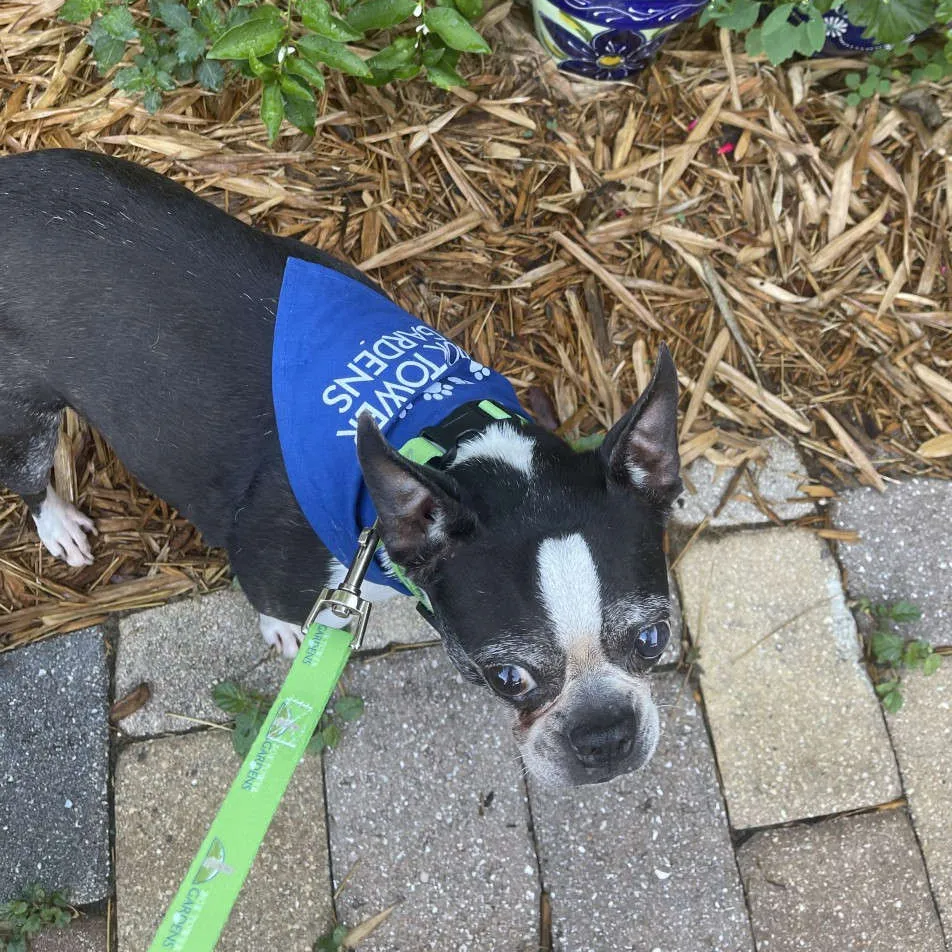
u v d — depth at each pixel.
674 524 0.86
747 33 0.94
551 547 0.58
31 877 0.77
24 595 0.82
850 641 0.83
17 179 0.68
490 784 0.80
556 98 0.93
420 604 0.65
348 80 0.91
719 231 0.92
